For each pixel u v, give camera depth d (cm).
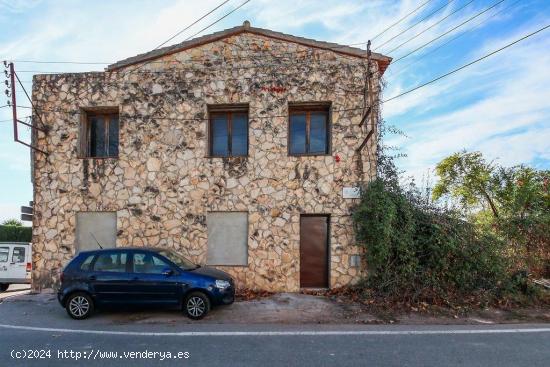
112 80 1209
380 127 1164
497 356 571
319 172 1141
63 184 1195
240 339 670
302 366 528
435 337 684
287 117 1163
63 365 543
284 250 1128
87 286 845
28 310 948
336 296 1041
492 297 981
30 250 1505
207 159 1172
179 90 1195
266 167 1154
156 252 881
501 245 1049
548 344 638
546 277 1122
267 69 1179
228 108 1205
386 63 1198
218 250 1152
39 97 1217
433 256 1030
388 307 931
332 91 1156
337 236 1121
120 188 1182
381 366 527
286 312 889
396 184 1098
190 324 792
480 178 1552
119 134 1199
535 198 1238
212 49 1202
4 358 577
